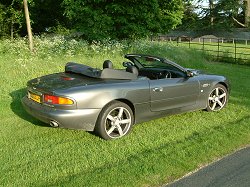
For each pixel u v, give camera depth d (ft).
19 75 25.94
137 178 11.32
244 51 68.59
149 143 14.76
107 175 11.42
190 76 17.92
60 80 15.01
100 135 14.80
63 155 13.21
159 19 46.57
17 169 11.88
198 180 11.56
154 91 16.06
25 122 16.96
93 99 13.98
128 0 43.06
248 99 23.27
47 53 34.91
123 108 15.11
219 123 17.87
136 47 42.75
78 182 10.89
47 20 59.62
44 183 10.94
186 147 14.14
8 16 52.24
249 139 15.39
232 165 12.81
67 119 13.62
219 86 19.97
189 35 167.43
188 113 19.58
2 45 35.27
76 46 38.09
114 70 15.33
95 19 41.06
